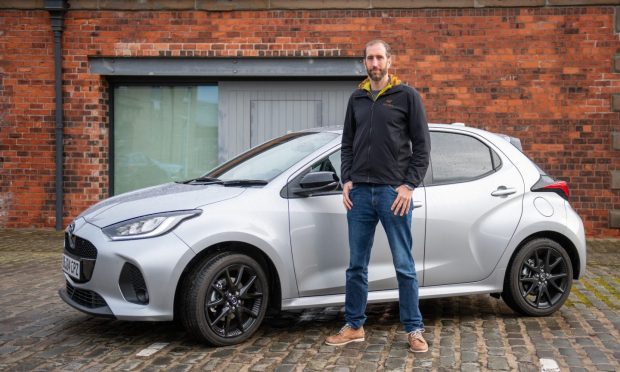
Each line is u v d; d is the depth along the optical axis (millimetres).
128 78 11273
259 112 11234
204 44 10922
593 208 10695
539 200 5586
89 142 11070
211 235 4570
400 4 10711
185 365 4285
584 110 10648
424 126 4512
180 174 11438
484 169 5496
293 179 4953
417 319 4613
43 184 11133
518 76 10695
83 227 4809
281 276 4801
